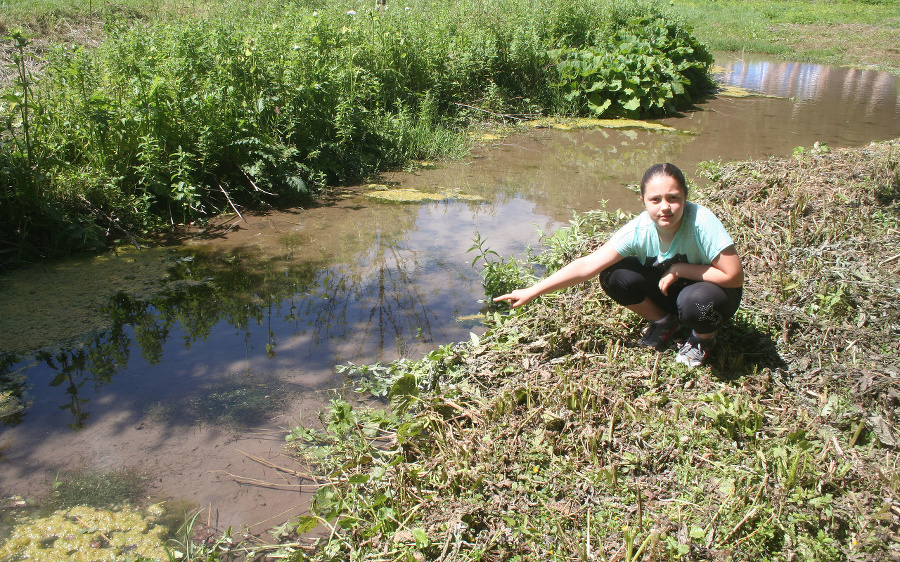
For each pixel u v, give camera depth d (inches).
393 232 228.4
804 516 96.0
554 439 115.6
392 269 199.2
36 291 181.0
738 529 96.0
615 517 100.6
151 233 223.6
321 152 281.4
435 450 117.6
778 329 146.9
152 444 123.9
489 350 149.8
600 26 484.1
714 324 128.0
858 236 188.9
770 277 164.6
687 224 127.7
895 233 190.1
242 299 180.1
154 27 309.1
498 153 331.9
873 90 514.3
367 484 111.2
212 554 97.5
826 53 706.8
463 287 188.1
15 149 222.5
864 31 832.3
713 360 137.0
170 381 143.2
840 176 238.7
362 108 306.7
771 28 863.1
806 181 233.3
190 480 115.3
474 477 106.9
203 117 247.9
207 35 288.0
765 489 101.8
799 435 110.3
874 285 153.8
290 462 120.5
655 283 138.9
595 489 105.7
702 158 317.7
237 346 157.4
